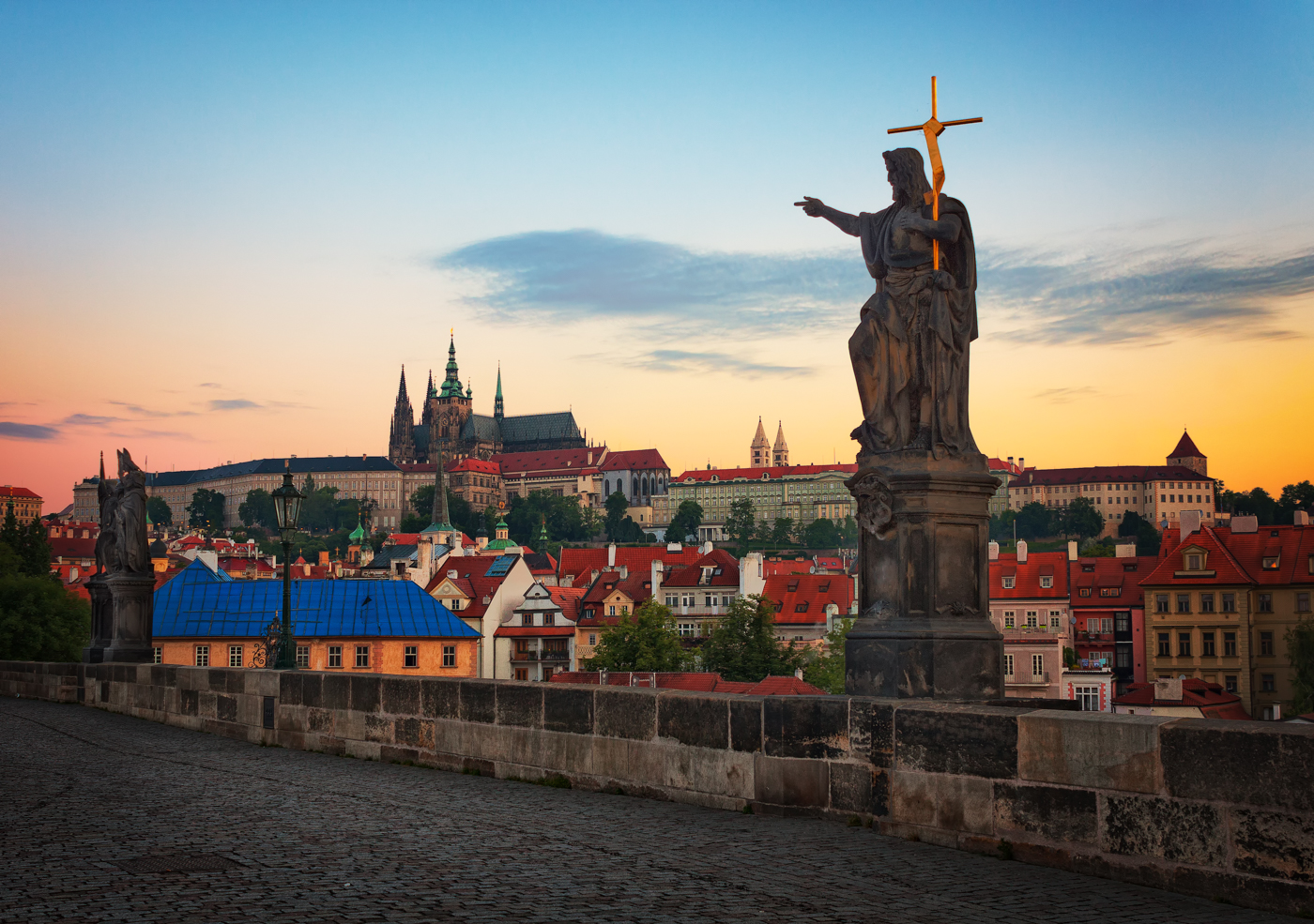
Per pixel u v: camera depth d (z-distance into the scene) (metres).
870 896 10.65
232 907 10.05
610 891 10.72
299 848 12.66
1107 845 11.46
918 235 14.91
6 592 116.38
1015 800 12.20
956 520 14.34
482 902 10.28
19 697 41.09
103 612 36.62
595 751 16.92
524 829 13.73
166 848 12.66
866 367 14.87
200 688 27.91
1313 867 10.09
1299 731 10.25
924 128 15.23
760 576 171.12
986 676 14.12
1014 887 11.02
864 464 14.73
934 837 12.90
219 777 18.92
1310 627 93.94
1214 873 10.70
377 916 9.81
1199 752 10.85
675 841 13.03
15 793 17.05
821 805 14.12
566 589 180.50
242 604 108.88
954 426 14.63
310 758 21.94
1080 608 132.25
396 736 20.92
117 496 36.22
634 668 132.12
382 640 107.56
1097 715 11.77
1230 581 108.56
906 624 14.20
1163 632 110.44
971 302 15.01
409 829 13.78
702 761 15.37
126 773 19.47
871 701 13.72
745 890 10.80
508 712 18.48
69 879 11.12
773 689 96.06
